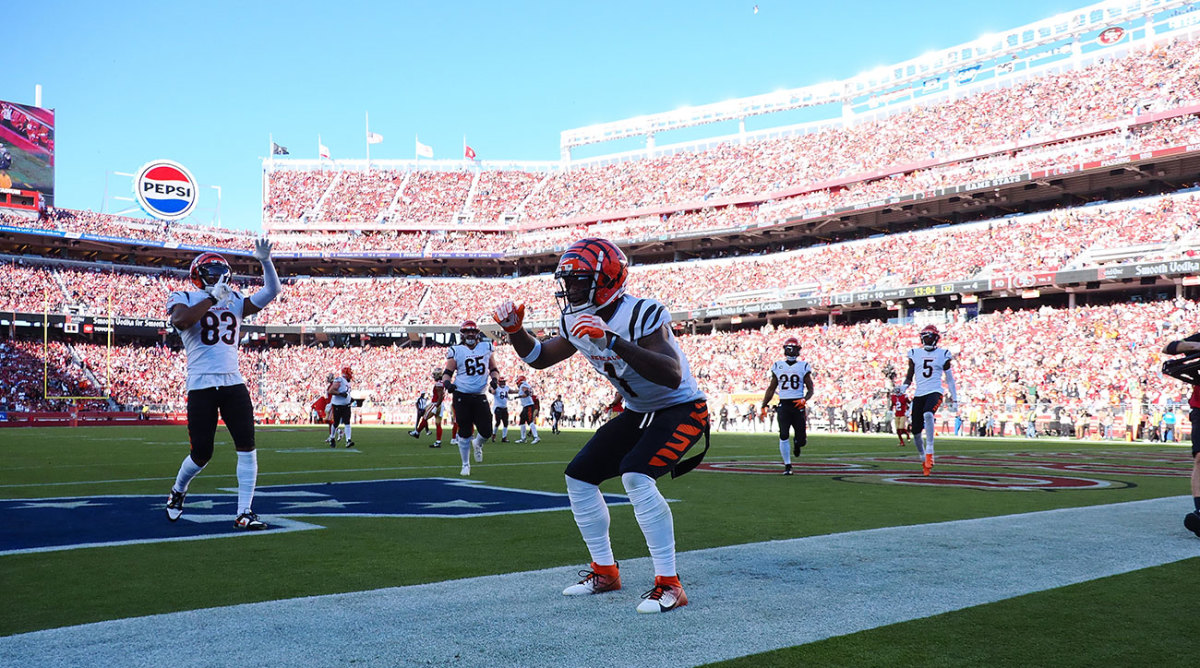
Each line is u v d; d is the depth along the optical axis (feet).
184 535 19.81
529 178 206.90
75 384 151.02
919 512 24.48
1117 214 121.90
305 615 11.92
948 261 132.26
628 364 12.73
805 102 176.04
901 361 124.47
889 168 150.51
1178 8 130.62
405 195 204.03
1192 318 104.12
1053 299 129.08
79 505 25.66
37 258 165.78
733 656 10.10
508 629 11.23
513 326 13.61
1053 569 15.24
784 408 39.04
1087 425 95.96
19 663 9.62
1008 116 142.51
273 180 205.05
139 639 10.65
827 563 15.85
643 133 197.26
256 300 21.89
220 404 21.38
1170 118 121.49
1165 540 18.44
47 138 163.53
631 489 12.96
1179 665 9.91
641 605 12.22
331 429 68.08
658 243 174.81
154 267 177.68
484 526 21.35
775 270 157.89
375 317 180.96
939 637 10.95
